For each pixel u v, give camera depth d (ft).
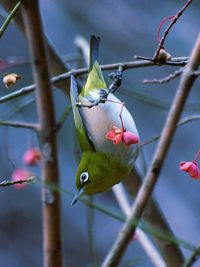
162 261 27.81
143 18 62.23
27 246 59.31
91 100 26.68
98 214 58.18
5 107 51.83
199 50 16.83
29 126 21.95
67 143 56.85
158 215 29.17
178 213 57.31
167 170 59.11
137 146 27.17
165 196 58.08
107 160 27.27
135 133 27.07
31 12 17.67
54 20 61.67
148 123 58.34
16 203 59.93
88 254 57.93
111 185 28.12
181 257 27.78
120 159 27.14
